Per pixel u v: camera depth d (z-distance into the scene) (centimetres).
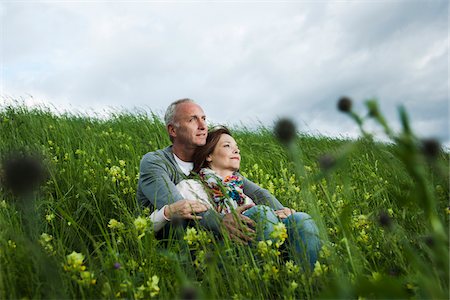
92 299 213
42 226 318
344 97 136
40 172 130
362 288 130
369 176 426
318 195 370
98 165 520
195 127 375
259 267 252
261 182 530
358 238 276
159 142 736
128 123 946
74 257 209
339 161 153
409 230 271
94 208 389
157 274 248
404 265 223
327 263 248
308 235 278
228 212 336
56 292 194
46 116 870
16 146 545
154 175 359
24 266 219
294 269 239
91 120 977
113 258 243
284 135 164
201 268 259
